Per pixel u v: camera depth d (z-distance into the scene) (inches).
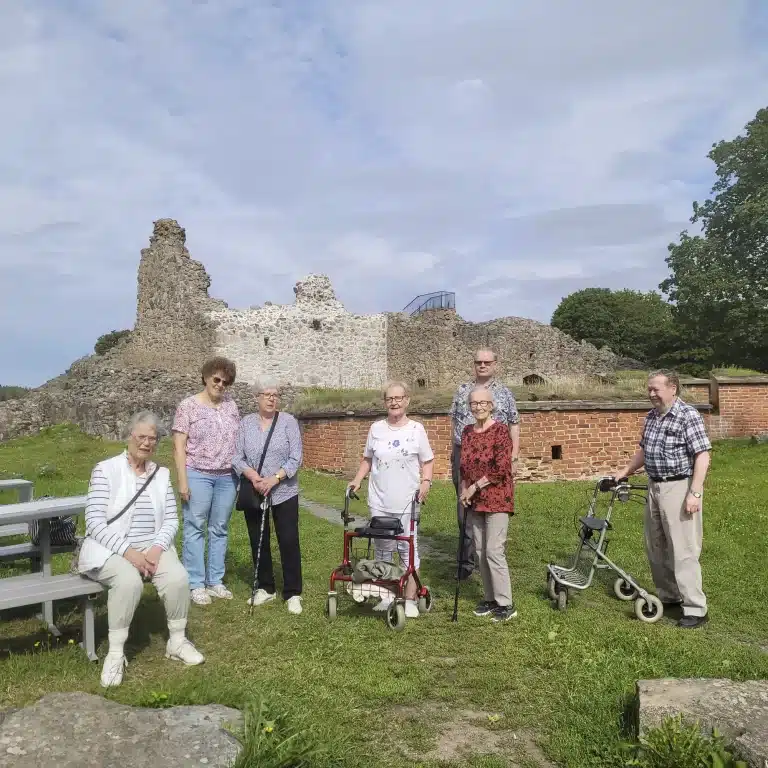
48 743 124.6
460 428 285.9
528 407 563.5
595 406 579.5
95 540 181.0
